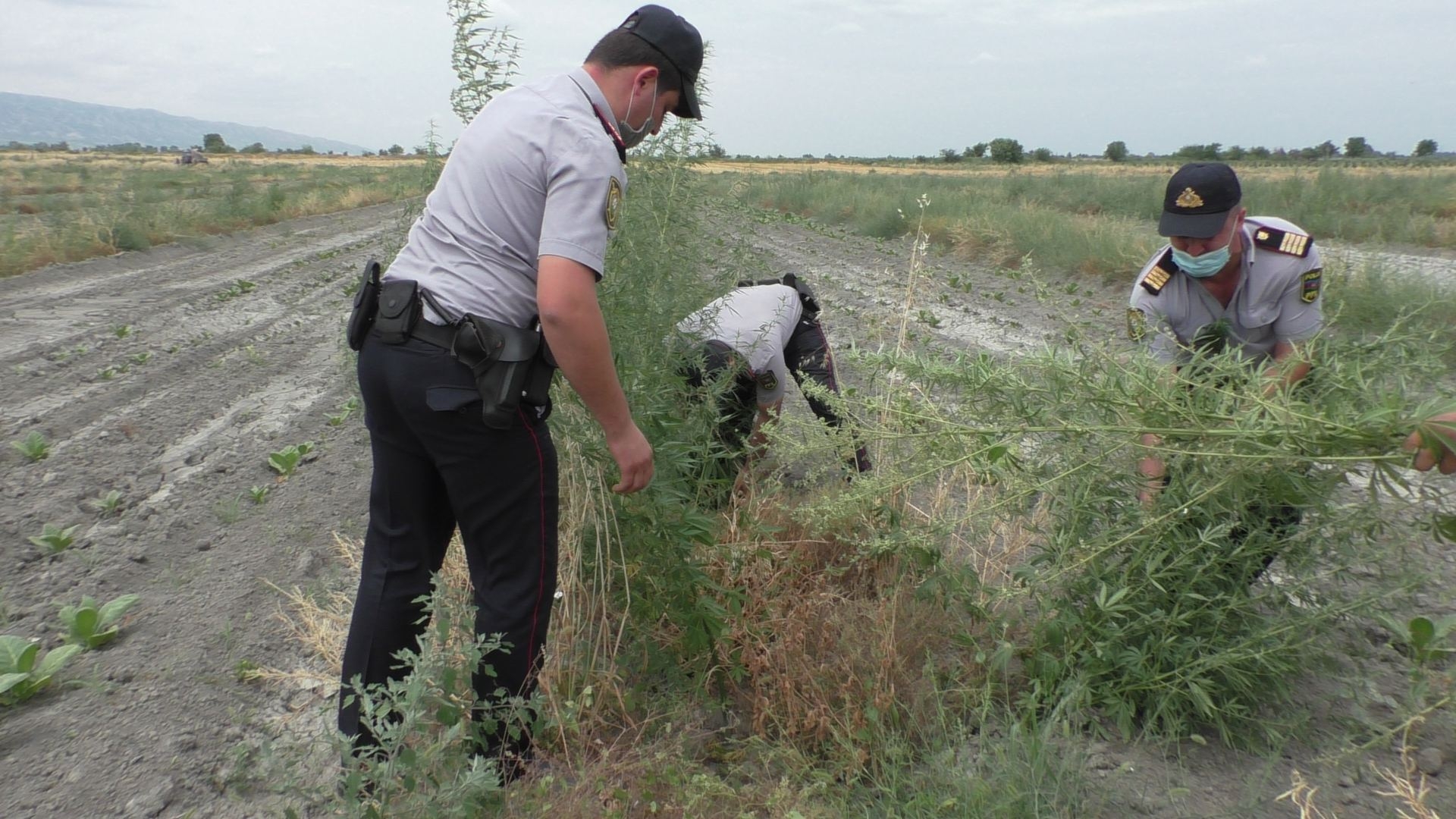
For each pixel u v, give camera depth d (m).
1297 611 2.46
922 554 2.79
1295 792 2.21
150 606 3.55
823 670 2.69
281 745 2.69
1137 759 2.48
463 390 2.10
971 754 2.47
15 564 3.96
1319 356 2.36
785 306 3.75
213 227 19.97
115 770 2.55
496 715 2.30
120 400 6.70
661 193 2.80
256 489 4.67
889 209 18.11
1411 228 13.61
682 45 2.24
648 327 2.66
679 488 2.78
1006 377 2.37
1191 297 2.91
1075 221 14.22
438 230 2.16
